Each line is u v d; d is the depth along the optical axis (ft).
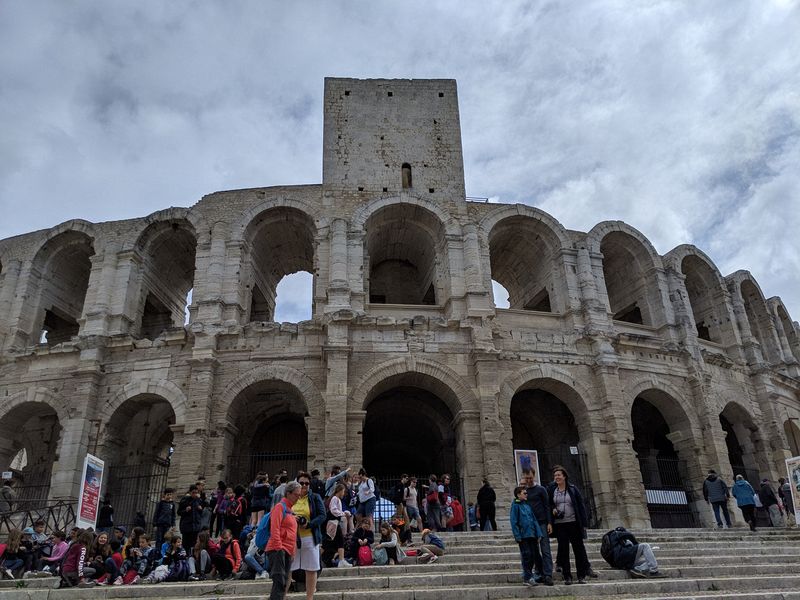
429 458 142.00
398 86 143.43
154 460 126.62
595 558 65.92
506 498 99.55
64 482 102.17
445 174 133.39
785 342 157.17
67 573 60.29
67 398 110.83
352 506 71.92
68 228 128.06
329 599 47.11
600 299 123.95
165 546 69.77
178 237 130.72
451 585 54.19
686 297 131.85
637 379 117.39
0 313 121.70
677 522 113.50
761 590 52.54
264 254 134.92
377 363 107.86
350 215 125.80
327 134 135.13
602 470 107.14
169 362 110.63
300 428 127.13
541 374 112.37
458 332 112.47
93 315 115.75
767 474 127.03
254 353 109.50
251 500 74.74
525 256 138.31
